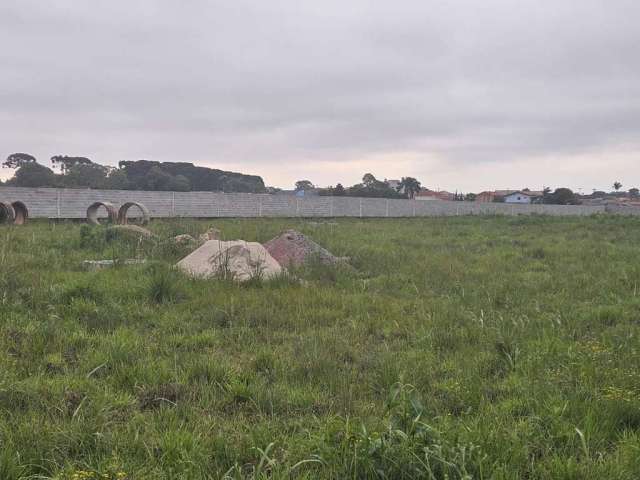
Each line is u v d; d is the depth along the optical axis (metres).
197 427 3.39
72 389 3.94
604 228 24.78
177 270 8.49
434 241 16.69
